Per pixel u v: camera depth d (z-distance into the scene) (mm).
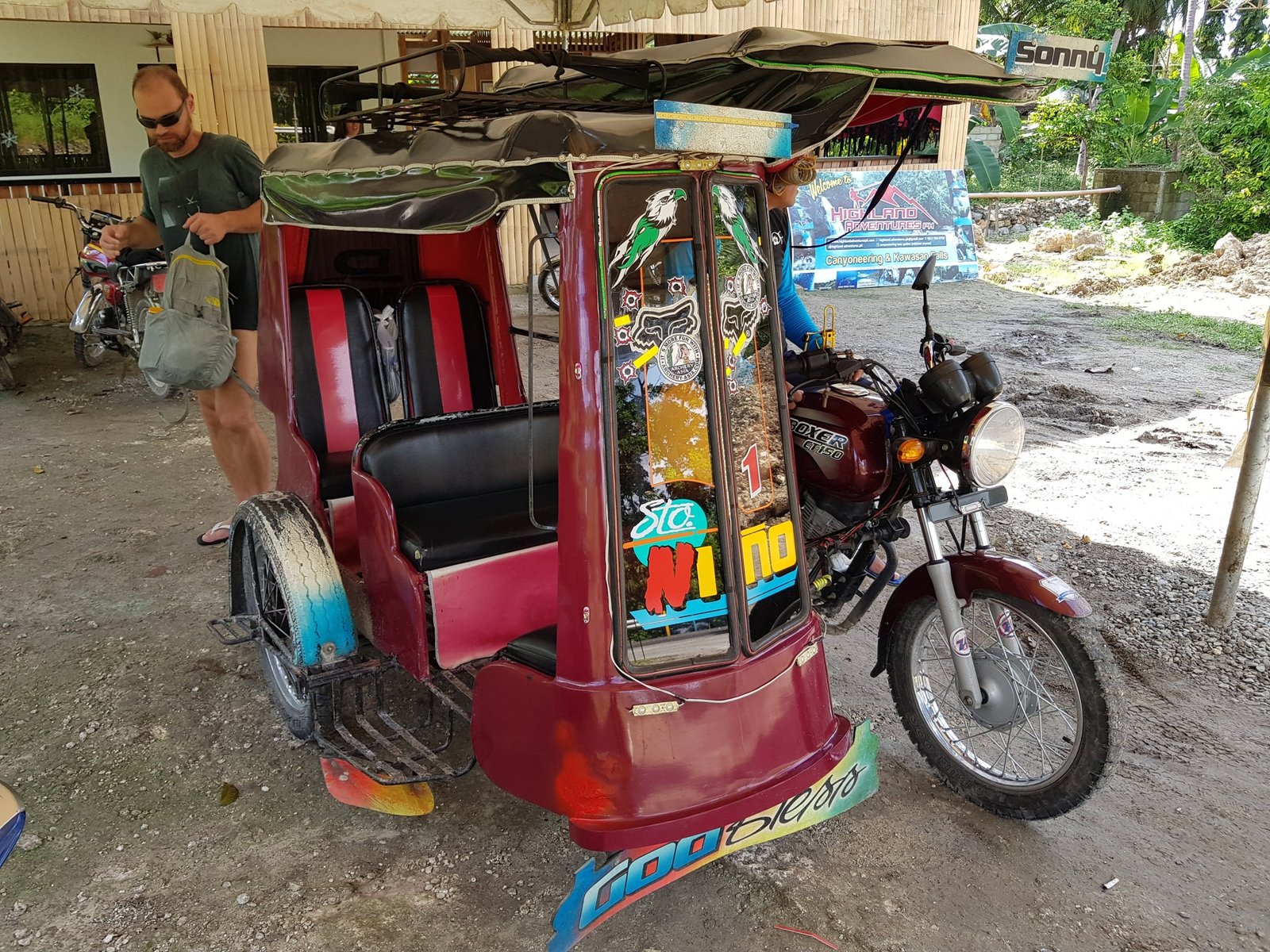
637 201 1952
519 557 2621
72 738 2992
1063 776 2473
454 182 2072
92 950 2180
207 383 3559
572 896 1984
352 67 11523
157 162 4109
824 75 2324
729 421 2100
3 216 8914
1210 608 3656
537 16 5812
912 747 2977
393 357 3533
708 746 2109
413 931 2246
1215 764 2879
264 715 3139
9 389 6980
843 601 2941
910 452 2492
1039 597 2396
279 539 2771
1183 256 12812
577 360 1978
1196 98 17219
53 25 10344
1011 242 15344
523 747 2219
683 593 2098
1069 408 6527
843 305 10148
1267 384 3359
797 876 2424
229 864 2467
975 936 2230
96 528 4582
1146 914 2299
